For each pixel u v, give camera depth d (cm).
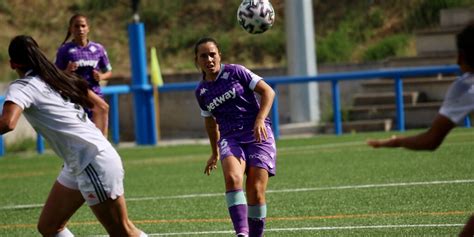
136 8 6178
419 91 6506
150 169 4422
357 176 3525
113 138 6209
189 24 8588
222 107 2184
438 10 7712
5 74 8038
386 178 3384
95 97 2741
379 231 2294
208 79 2211
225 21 8531
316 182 3434
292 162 4291
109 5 8988
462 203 2670
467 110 1472
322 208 2770
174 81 7325
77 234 2555
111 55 8262
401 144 1498
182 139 6894
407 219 2455
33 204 3328
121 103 7300
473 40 1486
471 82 1480
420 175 3397
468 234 1557
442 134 1483
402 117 5862
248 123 2173
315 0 8338
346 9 8175
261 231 2100
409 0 8000
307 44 6419
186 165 4512
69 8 9019
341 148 4866
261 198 2092
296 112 6475
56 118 1838
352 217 2558
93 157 1839
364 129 6169
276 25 8338
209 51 2181
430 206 2653
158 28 8612
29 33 8669
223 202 3052
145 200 3247
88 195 1847
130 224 1902
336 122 5931
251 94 2192
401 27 7781
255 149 2142
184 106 7219
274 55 7988
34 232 2645
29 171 4731
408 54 7319
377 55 7412
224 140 2167
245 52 8044
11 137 6556
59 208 1922
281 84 6456
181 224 2639
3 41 8512
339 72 6994
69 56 3606
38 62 1847
